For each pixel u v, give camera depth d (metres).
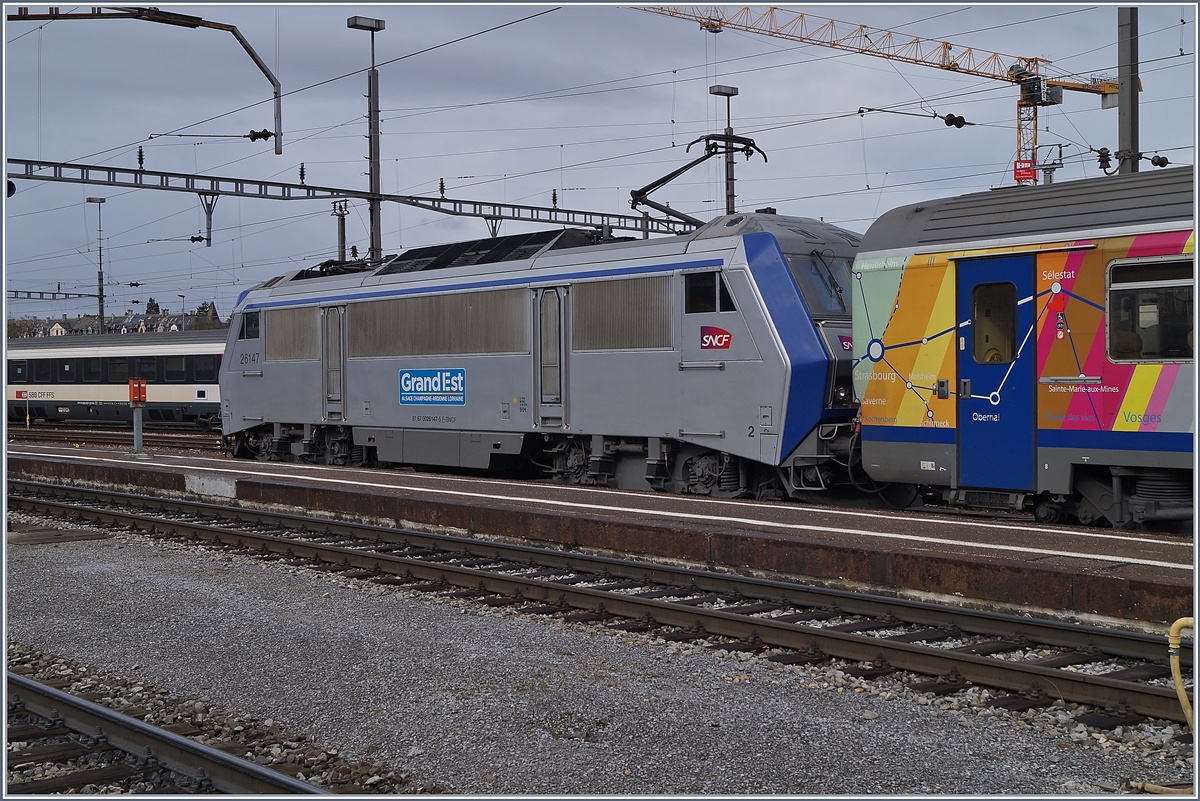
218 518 15.98
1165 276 10.65
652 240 16.17
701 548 11.01
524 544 12.72
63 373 40.97
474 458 18.41
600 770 5.80
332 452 21.62
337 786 5.70
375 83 31.94
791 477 14.41
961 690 7.10
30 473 22.16
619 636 8.64
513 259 18.12
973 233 12.15
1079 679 6.68
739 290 14.68
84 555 12.93
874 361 13.00
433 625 9.09
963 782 5.57
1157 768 5.74
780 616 9.08
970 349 12.13
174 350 37.44
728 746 6.12
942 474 12.39
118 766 5.94
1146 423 10.76
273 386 22.62
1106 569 8.59
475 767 5.91
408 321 19.56
